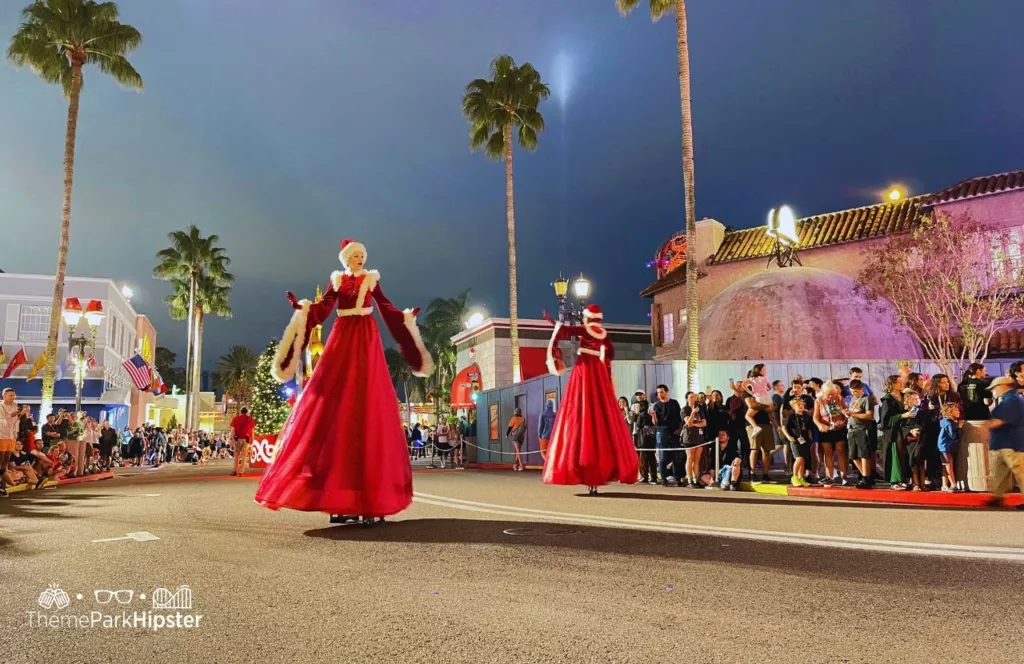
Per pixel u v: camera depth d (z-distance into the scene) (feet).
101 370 118.21
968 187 72.84
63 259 78.59
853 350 63.05
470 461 91.04
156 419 201.05
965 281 65.82
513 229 95.96
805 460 37.37
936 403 34.30
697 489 38.86
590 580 12.73
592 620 10.16
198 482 50.31
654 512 24.68
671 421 42.80
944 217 68.03
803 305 66.13
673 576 13.07
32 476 44.96
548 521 21.54
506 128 98.37
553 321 34.40
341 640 9.32
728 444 41.37
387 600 11.32
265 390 77.97
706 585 12.33
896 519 22.79
